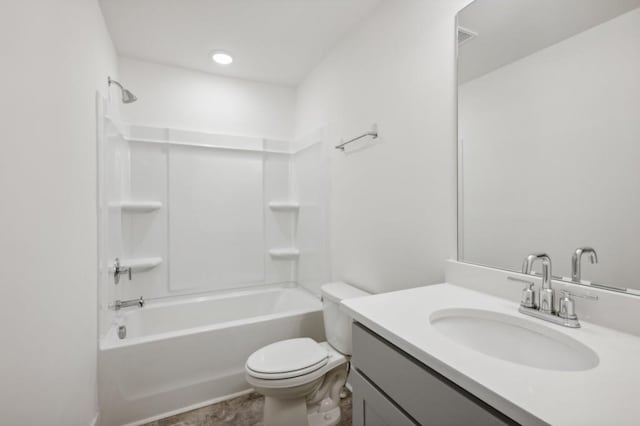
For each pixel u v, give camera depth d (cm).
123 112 237
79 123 132
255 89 286
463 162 124
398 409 80
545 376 57
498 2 110
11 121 80
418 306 98
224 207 271
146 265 233
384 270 171
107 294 179
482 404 58
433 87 138
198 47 225
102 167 166
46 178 100
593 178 84
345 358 167
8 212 78
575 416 46
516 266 104
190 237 258
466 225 123
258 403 183
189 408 176
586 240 85
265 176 290
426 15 141
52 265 104
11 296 79
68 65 119
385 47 170
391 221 165
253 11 183
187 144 257
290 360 150
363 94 190
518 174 104
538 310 89
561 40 91
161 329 232
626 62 77
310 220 262
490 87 113
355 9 181
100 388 159
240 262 277
